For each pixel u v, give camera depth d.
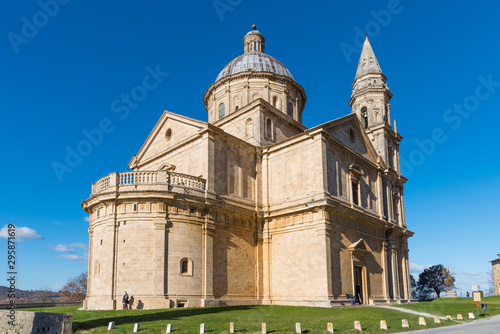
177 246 35.69
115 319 26.22
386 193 52.03
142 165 49.88
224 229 39.62
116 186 36.44
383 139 57.19
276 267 41.62
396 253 51.28
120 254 35.28
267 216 42.88
